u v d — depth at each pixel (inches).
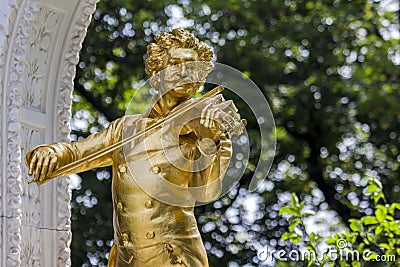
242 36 634.2
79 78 608.7
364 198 635.5
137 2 624.1
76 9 312.7
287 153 634.2
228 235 617.0
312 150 639.8
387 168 645.9
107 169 591.8
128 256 282.2
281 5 649.6
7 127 288.4
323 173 639.1
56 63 313.3
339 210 634.2
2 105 289.1
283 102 631.8
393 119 645.9
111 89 611.2
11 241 284.7
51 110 311.7
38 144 308.2
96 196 588.4
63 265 307.3
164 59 288.5
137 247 281.4
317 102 637.9
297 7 658.2
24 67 294.7
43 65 310.5
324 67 644.7
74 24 313.7
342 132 639.8
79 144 289.1
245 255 615.8
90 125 606.9
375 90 645.9
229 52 628.4
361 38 661.3
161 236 281.1
